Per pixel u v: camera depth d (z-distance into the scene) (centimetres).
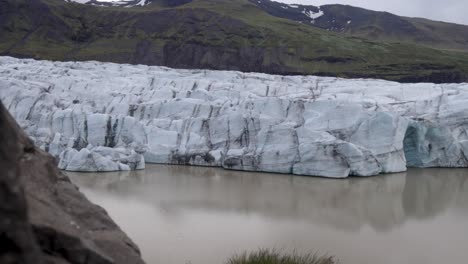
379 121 5034
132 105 6041
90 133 5444
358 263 2361
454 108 5678
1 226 472
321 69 12281
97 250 827
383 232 2930
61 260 759
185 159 5294
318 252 2484
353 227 3025
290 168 4859
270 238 2709
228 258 2255
